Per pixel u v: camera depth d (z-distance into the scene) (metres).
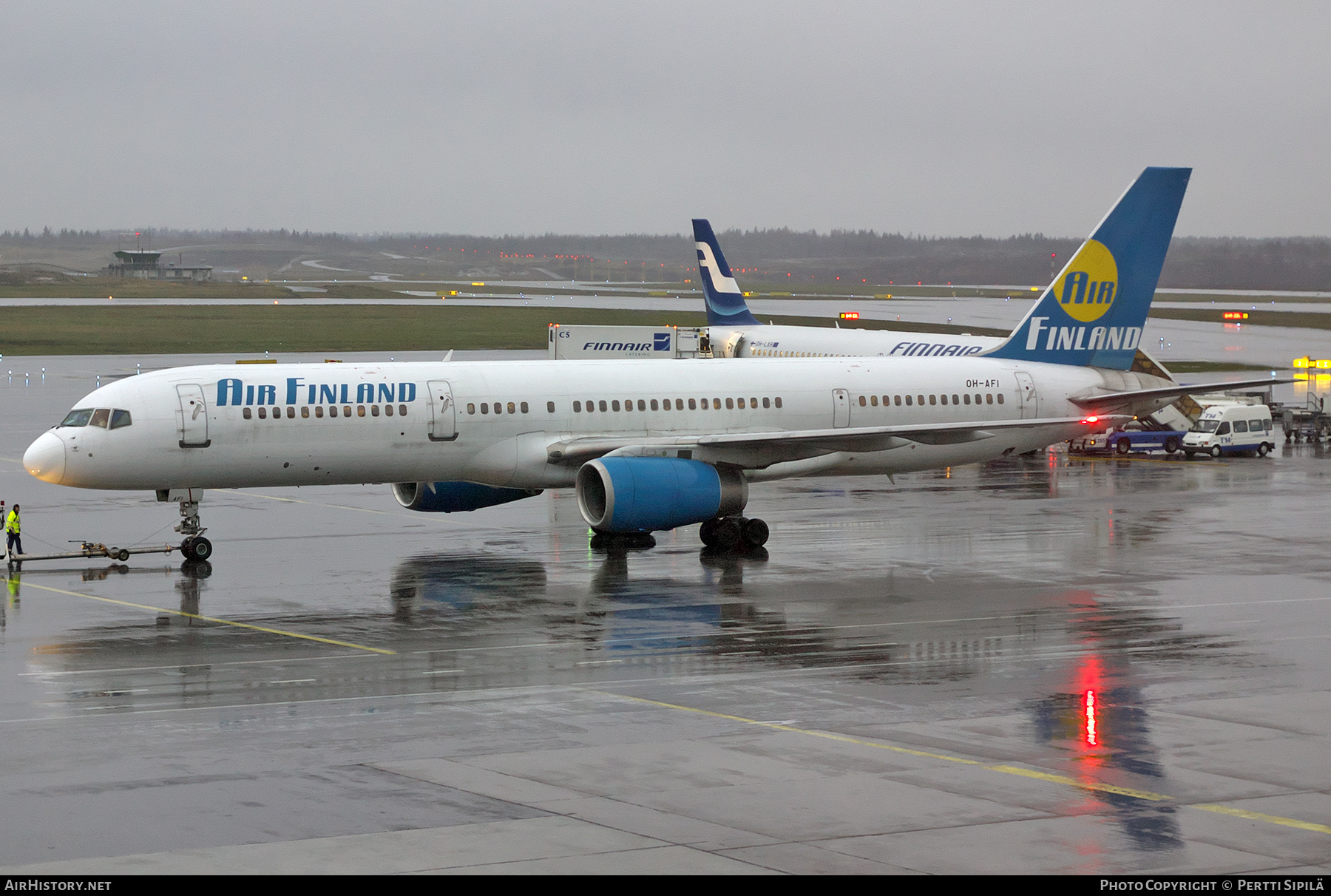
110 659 74.31
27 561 107.25
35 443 103.12
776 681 69.50
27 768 54.25
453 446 112.06
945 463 130.12
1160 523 128.25
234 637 80.00
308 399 107.06
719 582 98.44
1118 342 139.62
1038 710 63.75
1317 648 77.12
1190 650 76.69
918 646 77.69
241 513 136.50
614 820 48.12
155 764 54.81
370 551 113.06
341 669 72.00
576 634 80.88
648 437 118.81
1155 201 138.12
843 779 52.91
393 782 52.53
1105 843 45.84
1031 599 91.94
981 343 196.62
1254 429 194.12
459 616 86.38
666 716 62.69
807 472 123.56
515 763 55.12
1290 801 50.22
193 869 43.28
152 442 102.56
